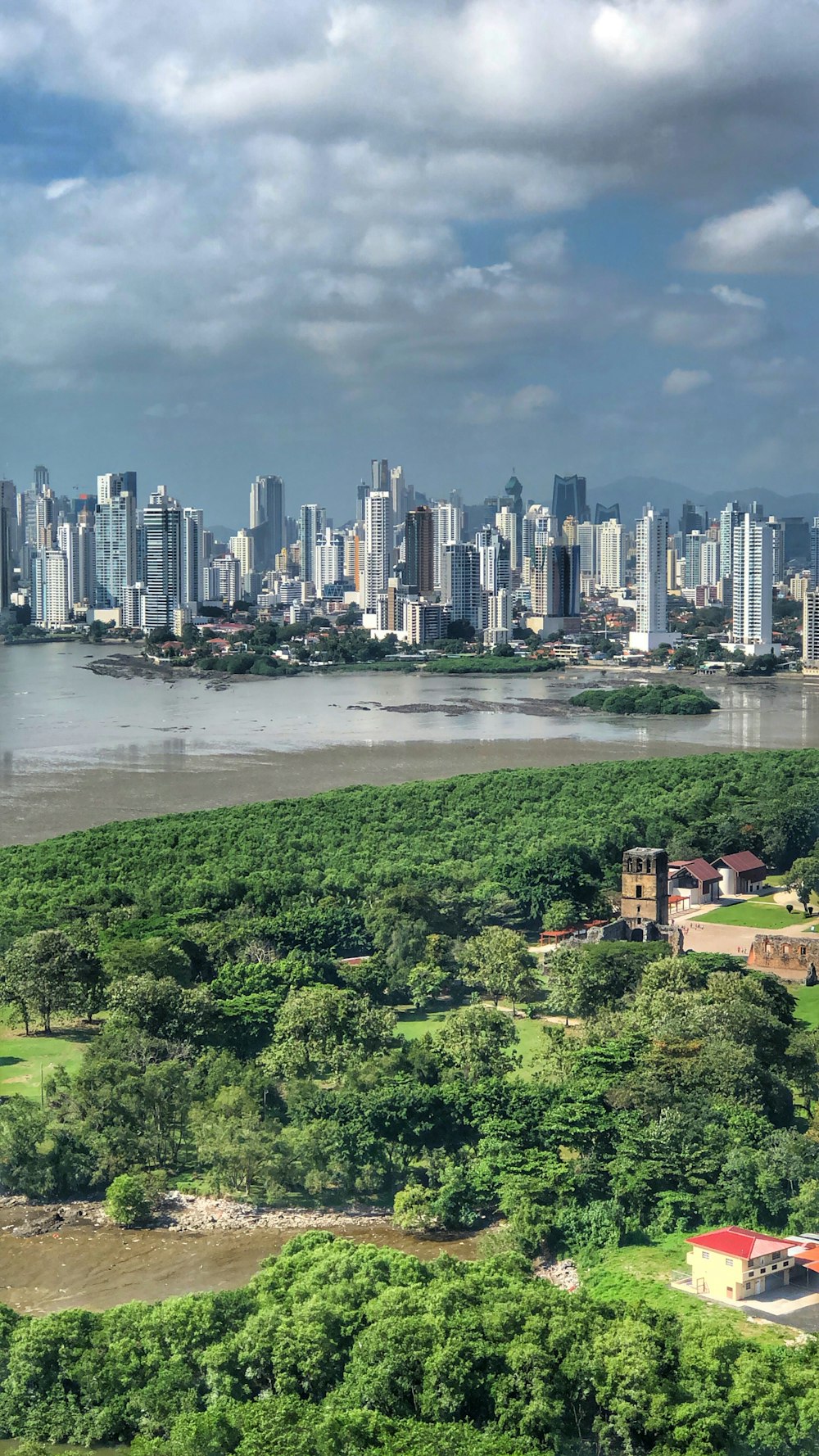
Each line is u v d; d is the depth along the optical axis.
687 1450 155.50
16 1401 173.75
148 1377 174.38
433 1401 166.62
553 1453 160.38
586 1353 166.62
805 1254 197.50
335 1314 177.38
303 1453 156.38
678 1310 186.88
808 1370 164.00
